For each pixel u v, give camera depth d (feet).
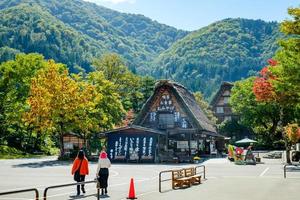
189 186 74.74
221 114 357.20
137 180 86.89
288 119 216.74
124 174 102.83
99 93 173.37
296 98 114.93
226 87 357.82
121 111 196.34
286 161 145.48
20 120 205.87
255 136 300.40
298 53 100.63
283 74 105.40
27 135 232.53
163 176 97.19
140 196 60.34
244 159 147.43
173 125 179.22
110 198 58.23
